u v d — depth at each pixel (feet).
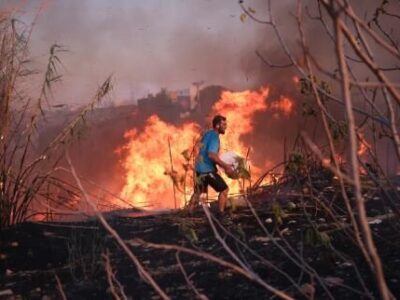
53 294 14.44
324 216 18.30
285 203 20.56
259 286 13.33
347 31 5.16
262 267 14.61
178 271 15.29
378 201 19.03
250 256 15.83
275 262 14.90
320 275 13.39
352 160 5.14
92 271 15.97
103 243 19.48
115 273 15.71
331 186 21.38
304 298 12.14
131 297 13.70
